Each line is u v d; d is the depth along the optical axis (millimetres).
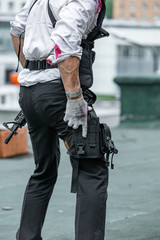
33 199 4500
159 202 6895
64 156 10172
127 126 15320
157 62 25922
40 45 4109
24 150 10492
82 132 4047
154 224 5824
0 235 5355
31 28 4195
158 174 8797
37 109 4172
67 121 4113
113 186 7820
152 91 15359
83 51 4098
